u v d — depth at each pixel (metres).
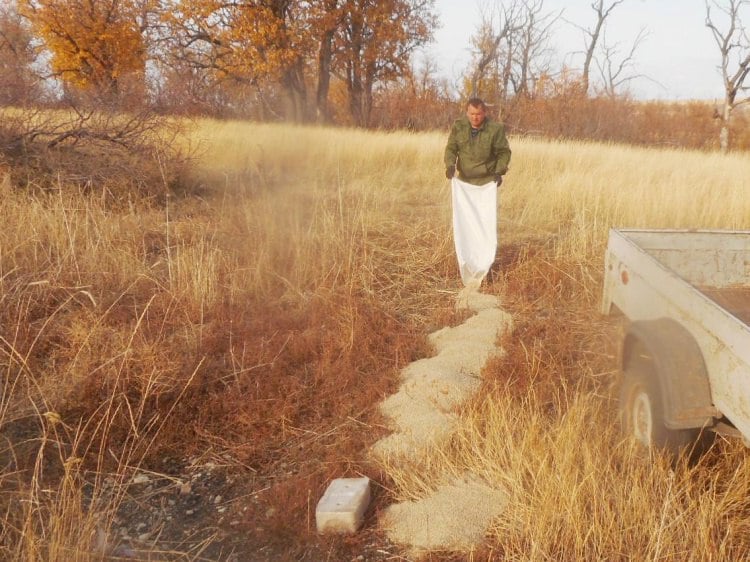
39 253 6.35
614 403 4.20
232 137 13.88
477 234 6.53
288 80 28.59
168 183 9.31
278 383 4.63
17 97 8.93
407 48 32.38
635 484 3.11
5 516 3.13
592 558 2.91
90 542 2.96
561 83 27.83
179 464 3.91
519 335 5.37
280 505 3.46
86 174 8.73
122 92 9.90
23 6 24.98
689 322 3.27
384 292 6.43
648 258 3.81
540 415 3.93
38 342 4.94
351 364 4.89
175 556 3.14
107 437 3.99
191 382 4.47
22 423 4.14
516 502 3.21
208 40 28.08
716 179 11.39
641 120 27.56
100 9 26.55
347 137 15.68
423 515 3.28
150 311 5.59
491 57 30.98
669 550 2.83
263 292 6.18
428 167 13.26
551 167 12.72
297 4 28.11
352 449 3.89
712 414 3.04
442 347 5.29
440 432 3.94
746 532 3.05
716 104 29.25
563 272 6.57
